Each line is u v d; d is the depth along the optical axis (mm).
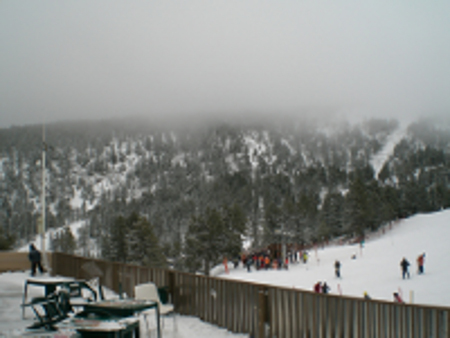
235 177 199500
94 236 161750
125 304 6184
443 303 18000
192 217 73000
